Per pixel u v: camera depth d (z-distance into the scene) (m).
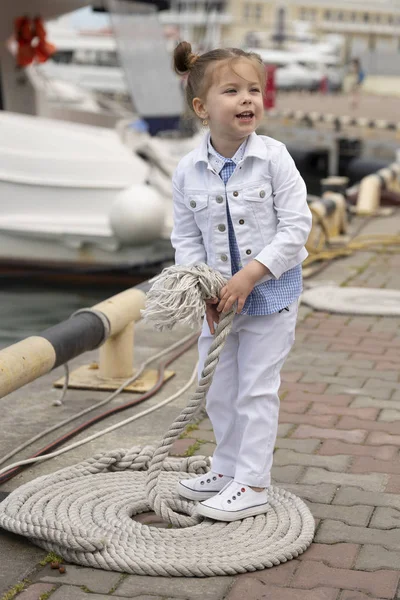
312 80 41.62
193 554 3.20
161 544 3.28
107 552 3.21
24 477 4.01
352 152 20.23
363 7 71.94
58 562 3.20
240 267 3.43
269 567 3.16
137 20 12.02
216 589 3.04
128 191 9.57
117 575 3.13
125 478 3.90
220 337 3.34
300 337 6.38
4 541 3.38
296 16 69.75
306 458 4.18
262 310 3.40
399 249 9.77
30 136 10.03
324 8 70.94
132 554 3.19
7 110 12.01
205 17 15.66
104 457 4.01
